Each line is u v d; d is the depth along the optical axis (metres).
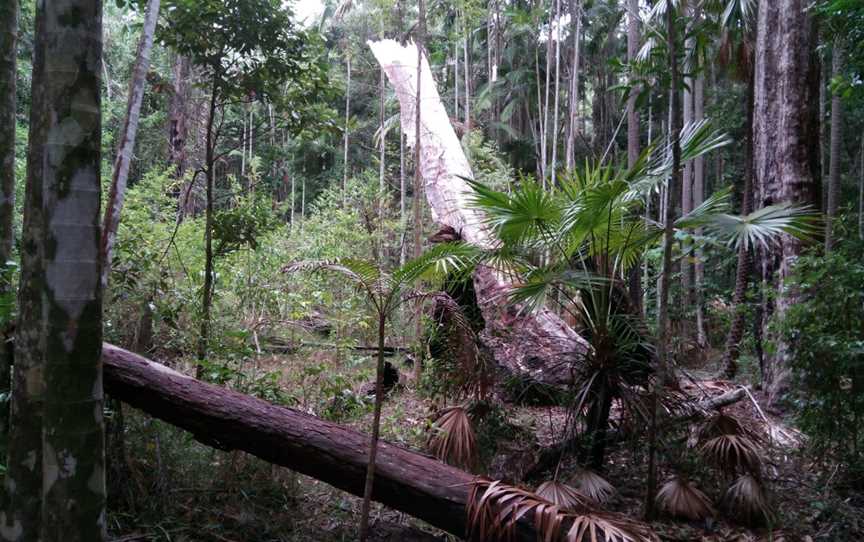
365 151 20.77
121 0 4.57
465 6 12.11
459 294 5.99
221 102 4.92
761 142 6.81
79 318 2.17
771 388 6.05
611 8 15.52
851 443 4.40
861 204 12.38
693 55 4.25
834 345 3.93
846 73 6.64
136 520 3.29
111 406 3.44
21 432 2.42
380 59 9.12
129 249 4.29
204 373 4.25
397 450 3.28
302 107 5.16
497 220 4.05
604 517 2.85
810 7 5.91
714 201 3.86
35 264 2.38
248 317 5.64
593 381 3.93
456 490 3.05
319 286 6.19
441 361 4.72
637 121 9.80
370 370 6.28
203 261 5.99
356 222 10.70
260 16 4.62
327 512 3.70
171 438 3.83
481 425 4.19
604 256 4.19
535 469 4.09
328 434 3.24
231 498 3.63
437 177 7.85
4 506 2.47
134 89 3.90
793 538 3.53
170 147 12.66
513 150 19.03
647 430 3.85
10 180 3.05
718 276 11.30
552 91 18.38
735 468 3.79
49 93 2.15
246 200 6.16
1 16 2.97
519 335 5.36
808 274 4.35
